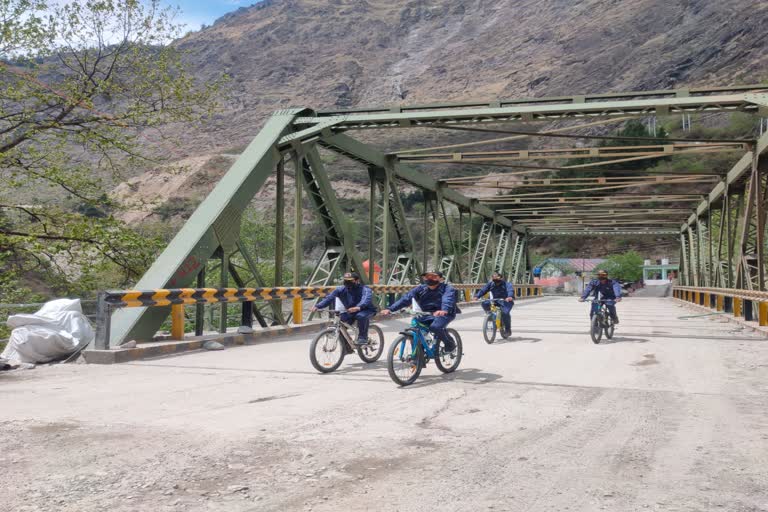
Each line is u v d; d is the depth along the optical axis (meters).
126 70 18.12
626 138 18.41
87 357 10.78
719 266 26.20
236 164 16.11
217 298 13.50
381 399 7.48
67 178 17.36
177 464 4.80
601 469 4.65
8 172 17.17
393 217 24.72
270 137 16.78
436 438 5.59
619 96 16.39
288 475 4.53
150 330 12.55
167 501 3.99
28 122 16.94
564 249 123.44
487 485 4.29
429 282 9.08
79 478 4.47
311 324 17.17
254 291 14.72
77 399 7.49
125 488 4.25
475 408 6.93
